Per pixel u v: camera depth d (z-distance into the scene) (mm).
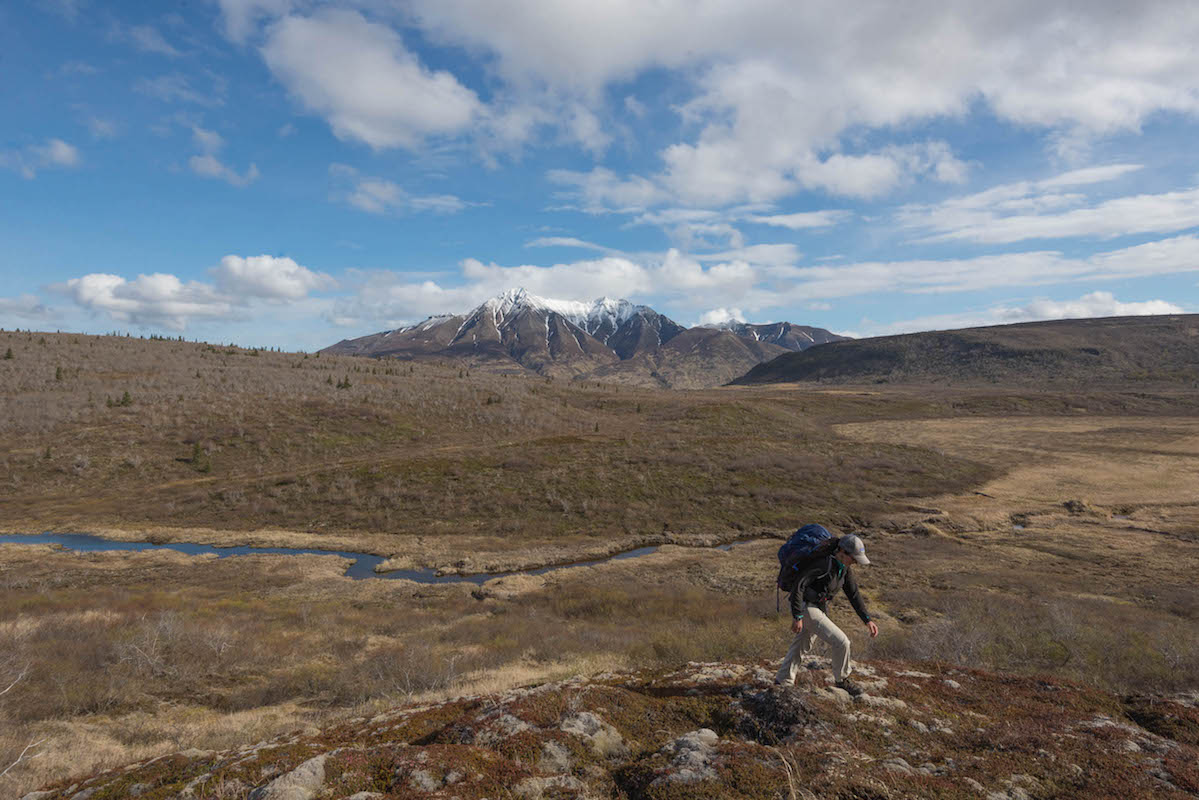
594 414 99188
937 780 4199
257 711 11977
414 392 92312
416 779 4199
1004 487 53969
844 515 45844
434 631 21828
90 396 72188
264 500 49531
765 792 4043
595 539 41844
